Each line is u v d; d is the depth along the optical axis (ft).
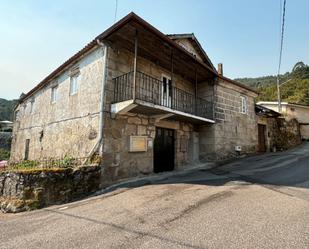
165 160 29.73
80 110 26.78
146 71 28.27
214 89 35.78
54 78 35.14
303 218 11.22
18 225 12.89
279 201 14.08
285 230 9.93
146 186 20.43
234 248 8.59
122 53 25.49
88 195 19.51
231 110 38.63
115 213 13.61
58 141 30.83
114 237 10.18
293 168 25.58
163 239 9.64
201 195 16.26
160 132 29.55
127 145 24.30
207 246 8.82
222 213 12.38
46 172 17.47
